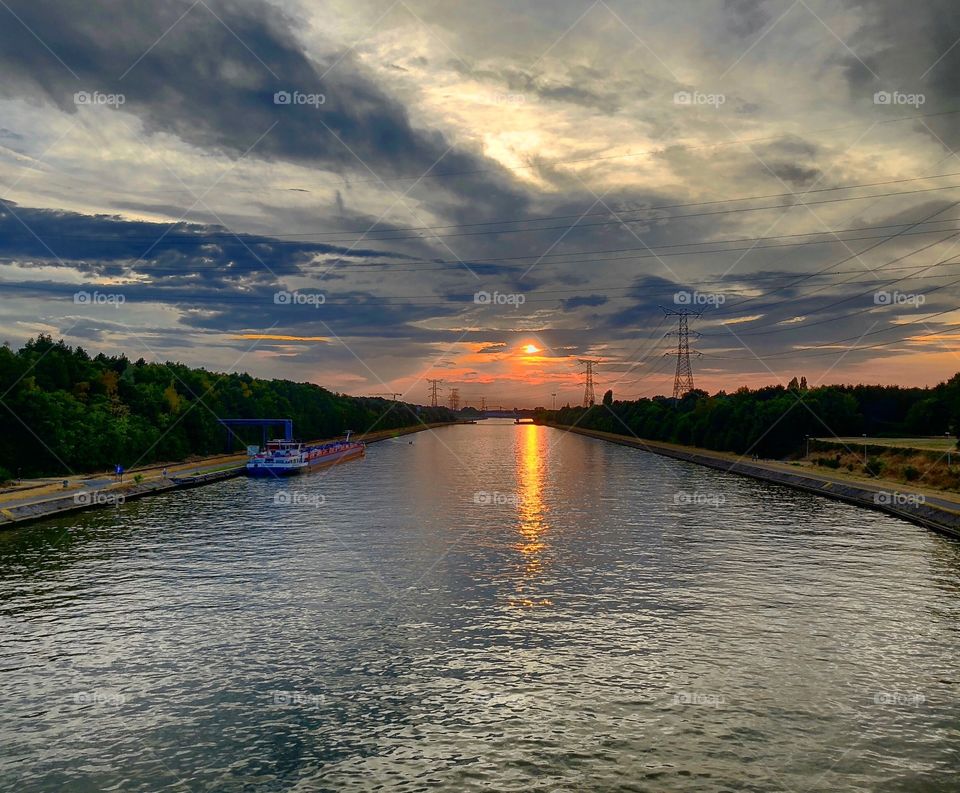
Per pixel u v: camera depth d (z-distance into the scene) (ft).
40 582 151.43
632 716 91.71
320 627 124.36
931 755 82.33
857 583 150.92
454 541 198.80
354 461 516.32
